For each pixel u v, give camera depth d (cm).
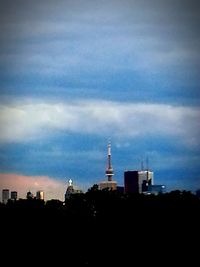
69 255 12212
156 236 12156
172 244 12062
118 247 12225
